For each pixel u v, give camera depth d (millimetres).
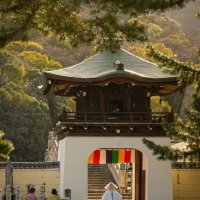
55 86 46938
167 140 45781
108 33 29641
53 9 29094
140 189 47875
